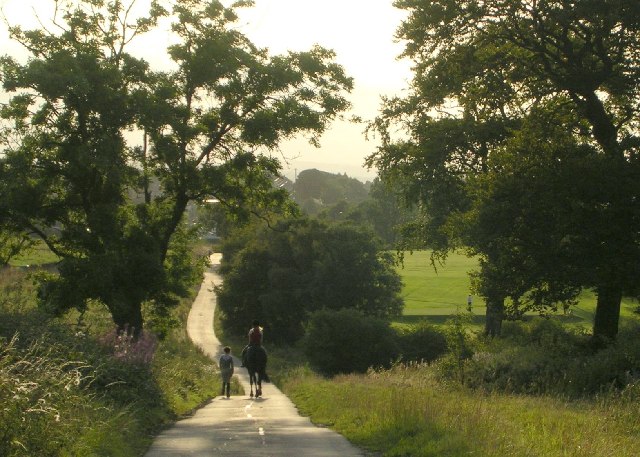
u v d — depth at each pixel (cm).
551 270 2506
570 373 2205
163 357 2650
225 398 2844
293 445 1236
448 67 2950
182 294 3238
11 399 873
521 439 1057
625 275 2398
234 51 2906
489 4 2788
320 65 2980
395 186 4331
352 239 7694
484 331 3978
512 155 2662
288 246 8056
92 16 2850
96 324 2667
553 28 2702
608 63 2639
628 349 2216
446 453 1029
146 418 1617
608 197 2394
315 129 2961
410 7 2891
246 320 8219
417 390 1875
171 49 2886
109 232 2816
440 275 12012
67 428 991
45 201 2920
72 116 2753
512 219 2566
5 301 1862
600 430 1145
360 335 5362
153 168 3002
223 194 3091
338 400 1869
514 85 2956
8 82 2588
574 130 2917
